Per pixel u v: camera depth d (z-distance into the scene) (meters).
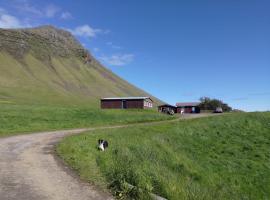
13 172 13.74
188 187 12.26
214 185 20.44
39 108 59.06
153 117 59.91
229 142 36.09
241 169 26.28
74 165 15.16
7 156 17.78
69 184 12.03
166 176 13.55
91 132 31.78
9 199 10.14
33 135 30.61
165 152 25.50
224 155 30.70
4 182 12.10
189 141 34.72
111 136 27.69
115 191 11.22
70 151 18.66
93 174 13.45
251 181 23.39
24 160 16.56
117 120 53.94
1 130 34.03
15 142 24.58
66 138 26.03
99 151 18.61
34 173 13.61
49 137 28.53
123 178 11.91
